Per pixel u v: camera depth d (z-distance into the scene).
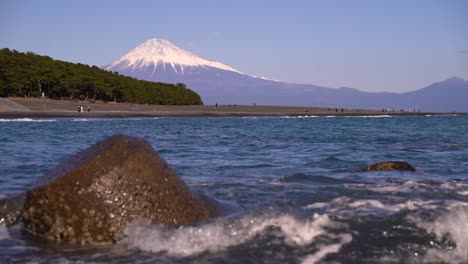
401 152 19.88
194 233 6.43
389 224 6.82
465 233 6.42
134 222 6.62
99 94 116.06
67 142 24.44
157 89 135.50
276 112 114.38
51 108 81.06
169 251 6.09
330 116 117.19
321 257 5.76
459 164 15.41
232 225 6.67
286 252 5.93
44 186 6.71
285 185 10.34
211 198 8.09
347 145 24.22
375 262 5.59
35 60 106.88
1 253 6.13
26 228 6.96
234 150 20.77
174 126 50.12
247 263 5.63
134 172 6.73
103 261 5.82
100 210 6.55
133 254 6.05
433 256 5.75
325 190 9.66
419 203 8.23
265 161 16.06
